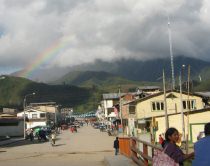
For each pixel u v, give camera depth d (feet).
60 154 115.55
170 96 228.02
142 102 229.45
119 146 102.01
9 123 316.81
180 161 24.86
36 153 122.31
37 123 432.66
